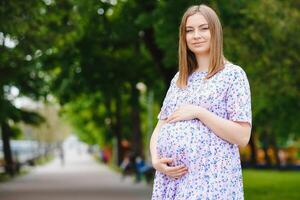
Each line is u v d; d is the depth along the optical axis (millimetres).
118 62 29500
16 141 68375
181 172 4125
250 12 17359
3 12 14883
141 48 29781
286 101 24938
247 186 26844
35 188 31609
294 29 17625
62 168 61469
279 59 18078
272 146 51812
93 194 26984
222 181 4074
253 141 52562
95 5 23250
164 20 18484
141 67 29922
